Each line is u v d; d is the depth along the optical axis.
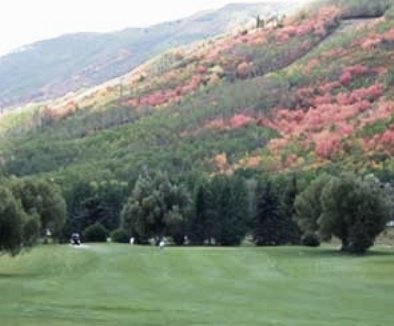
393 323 39.56
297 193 130.75
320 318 40.91
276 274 71.38
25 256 87.69
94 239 136.12
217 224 137.75
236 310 44.09
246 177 181.50
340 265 81.75
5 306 43.19
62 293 52.66
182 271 72.81
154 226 132.75
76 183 161.62
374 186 102.38
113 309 42.72
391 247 121.25
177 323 36.78
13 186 101.69
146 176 145.12
